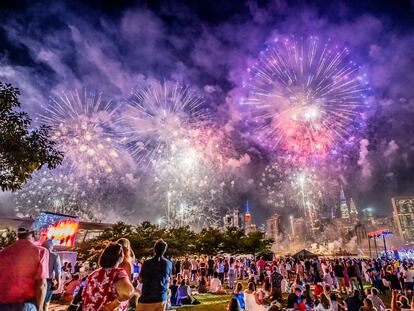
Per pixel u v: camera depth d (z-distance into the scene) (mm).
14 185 9633
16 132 9570
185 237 40812
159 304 5828
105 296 3781
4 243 20031
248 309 13602
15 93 9469
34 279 4312
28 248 4402
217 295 20484
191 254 44156
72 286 15336
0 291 4082
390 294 21641
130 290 3855
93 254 29109
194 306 16156
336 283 22688
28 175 9875
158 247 6277
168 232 40469
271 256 39844
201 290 21750
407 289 20656
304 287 18469
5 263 4207
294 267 29266
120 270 3988
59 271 7914
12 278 4141
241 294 14805
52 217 21672
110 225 34500
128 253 5633
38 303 4258
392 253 54250
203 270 24688
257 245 48469
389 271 23641
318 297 14141
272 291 17562
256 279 26578
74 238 22312
